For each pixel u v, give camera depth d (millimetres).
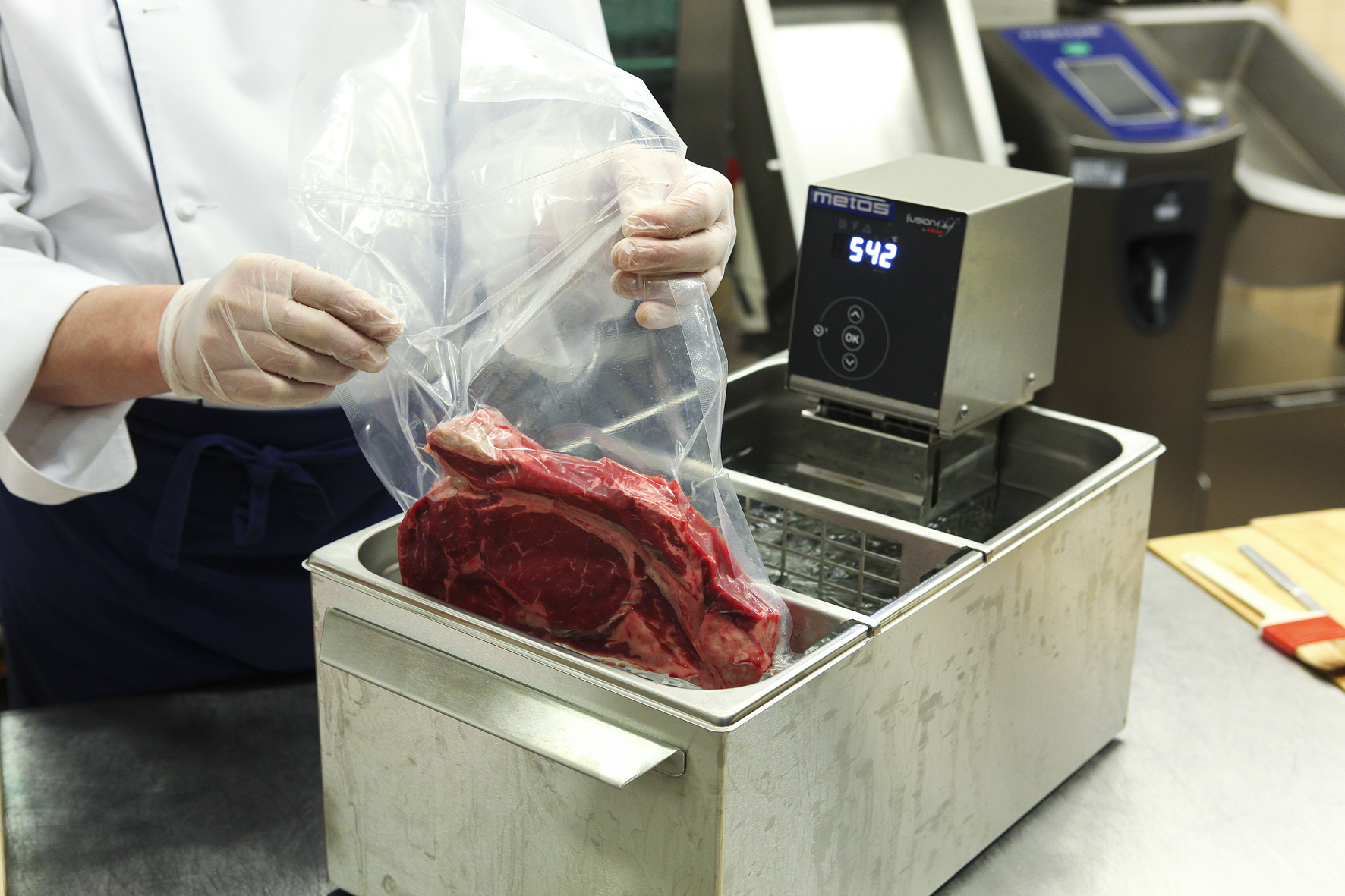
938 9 2225
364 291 823
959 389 951
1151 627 1212
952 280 903
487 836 746
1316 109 2510
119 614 1243
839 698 691
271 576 1229
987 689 834
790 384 1029
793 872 699
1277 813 945
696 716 623
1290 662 1154
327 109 825
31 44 1034
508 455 729
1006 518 1042
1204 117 2166
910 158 1051
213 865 879
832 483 1053
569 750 650
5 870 858
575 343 819
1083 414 2301
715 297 2254
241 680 1122
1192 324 2279
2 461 996
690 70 2273
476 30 758
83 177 1088
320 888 861
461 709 707
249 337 807
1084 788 976
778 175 2049
